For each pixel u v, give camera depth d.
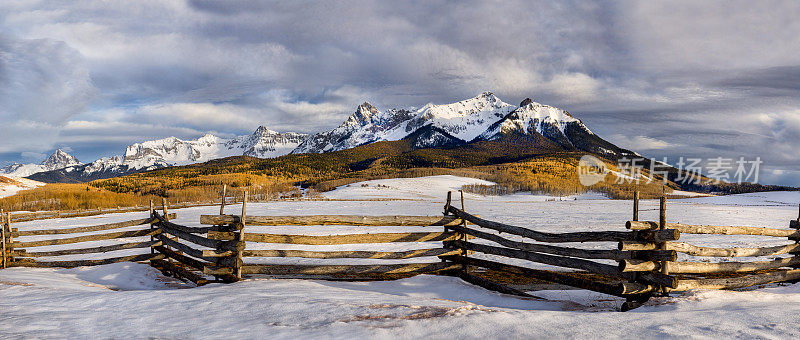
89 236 9.95
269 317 3.92
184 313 4.12
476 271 8.68
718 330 3.36
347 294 5.39
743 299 4.84
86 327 3.70
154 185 157.38
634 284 5.41
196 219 33.47
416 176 188.62
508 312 3.94
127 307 4.38
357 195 122.25
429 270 7.73
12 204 64.06
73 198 71.81
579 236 6.18
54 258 12.41
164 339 3.36
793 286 6.43
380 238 7.70
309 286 6.12
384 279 7.46
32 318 3.97
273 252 7.23
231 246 7.00
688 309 4.52
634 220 5.61
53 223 35.59
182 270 8.30
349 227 22.98
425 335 3.37
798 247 7.30
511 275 8.28
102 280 7.75
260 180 182.00
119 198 80.31
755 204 83.12
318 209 58.25
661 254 5.43
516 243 7.08
